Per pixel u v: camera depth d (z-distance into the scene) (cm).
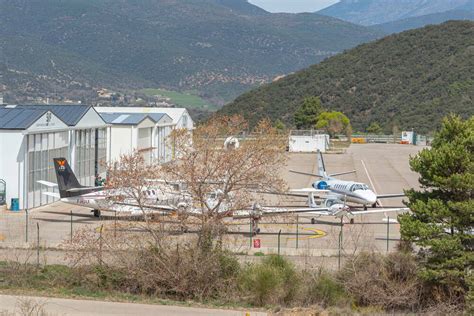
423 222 4259
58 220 6303
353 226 6319
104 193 6300
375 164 12312
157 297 4109
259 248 5138
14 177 6750
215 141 5262
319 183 7738
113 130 10025
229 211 4850
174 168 5016
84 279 4262
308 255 4850
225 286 4150
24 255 4856
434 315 3819
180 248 4262
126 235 4703
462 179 4159
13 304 3819
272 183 5316
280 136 6094
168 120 11800
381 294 4050
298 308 3884
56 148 7538
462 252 4094
